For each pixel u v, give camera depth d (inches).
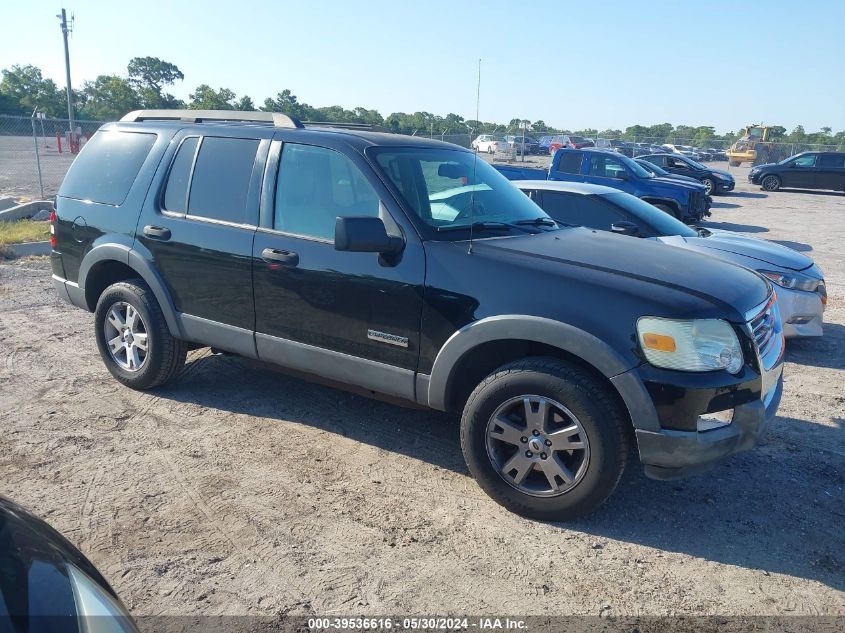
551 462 141.7
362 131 185.2
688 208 566.6
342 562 130.4
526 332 139.7
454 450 178.2
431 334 151.2
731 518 150.5
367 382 162.9
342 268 161.0
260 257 173.2
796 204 918.4
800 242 587.8
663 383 131.3
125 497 150.3
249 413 196.2
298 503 150.3
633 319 133.5
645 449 133.9
